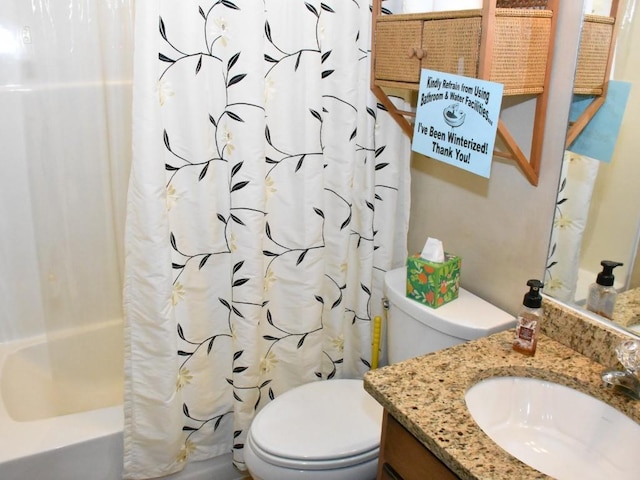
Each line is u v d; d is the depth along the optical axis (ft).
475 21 3.84
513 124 4.49
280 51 4.87
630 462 3.20
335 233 5.71
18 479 4.86
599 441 3.43
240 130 4.80
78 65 5.40
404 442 3.43
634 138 3.60
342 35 5.03
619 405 3.37
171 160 4.81
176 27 4.48
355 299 6.15
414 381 3.54
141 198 4.58
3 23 5.30
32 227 6.15
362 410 5.22
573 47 3.90
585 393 3.58
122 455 5.34
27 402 6.00
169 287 4.90
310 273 5.59
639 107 3.56
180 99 4.67
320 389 5.54
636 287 3.69
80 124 5.60
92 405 6.40
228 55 4.65
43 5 5.18
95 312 6.28
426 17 4.33
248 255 5.17
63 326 6.19
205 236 5.15
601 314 3.89
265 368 5.89
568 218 4.14
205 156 4.90
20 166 5.94
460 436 3.03
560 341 4.09
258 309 5.39
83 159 5.73
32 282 6.31
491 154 4.01
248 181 4.95
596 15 3.71
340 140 5.36
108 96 5.49
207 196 5.02
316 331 5.89
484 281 5.11
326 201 5.61
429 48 4.36
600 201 3.86
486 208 4.95
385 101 5.25
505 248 4.80
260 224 5.12
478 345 4.03
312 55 4.91
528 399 3.80
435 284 4.76
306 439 4.79
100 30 5.28
